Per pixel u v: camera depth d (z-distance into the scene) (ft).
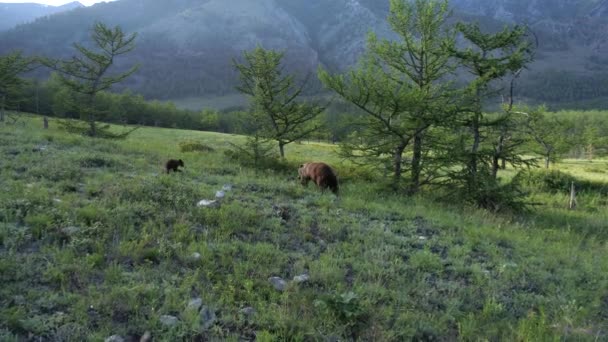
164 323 15.06
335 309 17.20
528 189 77.41
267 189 38.83
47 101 288.92
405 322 17.61
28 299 15.35
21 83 123.24
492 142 49.70
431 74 50.88
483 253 27.94
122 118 312.91
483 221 38.14
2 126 66.54
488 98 48.93
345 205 35.83
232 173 49.39
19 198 24.00
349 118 51.19
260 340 14.87
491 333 17.58
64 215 22.45
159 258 19.90
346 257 23.53
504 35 45.62
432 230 32.24
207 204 28.43
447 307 19.27
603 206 69.41
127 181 32.17
